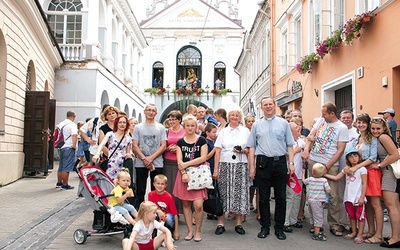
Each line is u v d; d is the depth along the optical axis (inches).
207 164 265.1
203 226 302.7
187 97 1739.7
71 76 789.9
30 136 542.9
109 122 300.7
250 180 285.1
